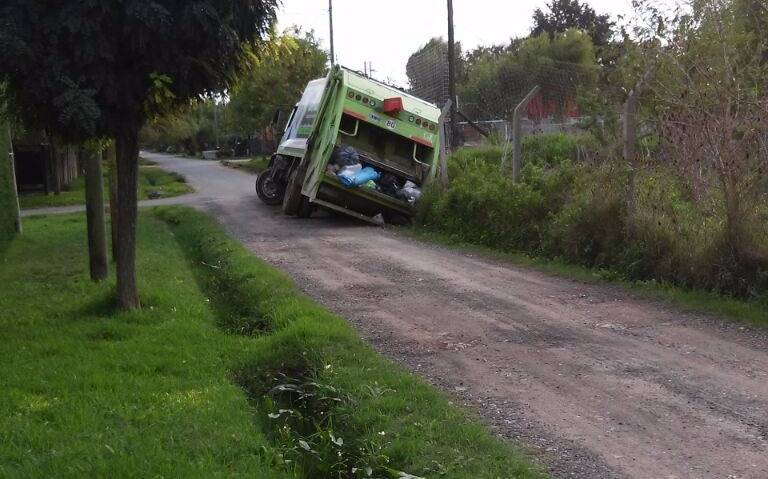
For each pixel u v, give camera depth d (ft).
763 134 28.63
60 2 24.07
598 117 39.96
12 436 16.44
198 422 17.54
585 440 16.98
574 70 85.56
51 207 91.40
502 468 15.24
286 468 16.06
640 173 33.71
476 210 45.85
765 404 18.90
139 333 25.91
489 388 20.44
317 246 45.39
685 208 31.81
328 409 19.47
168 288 32.71
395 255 41.70
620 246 34.22
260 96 131.13
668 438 17.02
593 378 21.03
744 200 28.91
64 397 19.17
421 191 53.72
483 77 100.78
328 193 53.88
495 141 69.46
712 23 31.17
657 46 33.17
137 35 24.26
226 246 44.45
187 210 68.33
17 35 23.26
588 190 37.01
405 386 19.94
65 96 23.79
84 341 24.63
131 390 19.84
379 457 15.96
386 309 29.37
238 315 30.86
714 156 29.19
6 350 23.57
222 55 26.11
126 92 25.38
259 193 71.61
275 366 22.99
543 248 39.19
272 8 26.89
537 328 26.23
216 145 250.78
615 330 25.76
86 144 27.50
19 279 37.93
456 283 33.96
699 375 21.08
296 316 27.02
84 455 15.46
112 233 41.39
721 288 29.30
